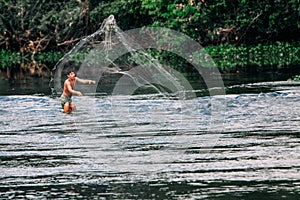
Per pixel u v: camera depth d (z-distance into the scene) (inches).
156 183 689.6
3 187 687.1
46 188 681.6
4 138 937.5
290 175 703.1
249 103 1167.6
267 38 2559.1
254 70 1775.3
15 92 1446.9
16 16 2733.8
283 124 979.9
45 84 1621.6
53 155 826.8
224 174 715.4
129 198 640.4
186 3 2459.4
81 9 2655.0
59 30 2691.9
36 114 1137.4
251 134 917.8
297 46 2454.5
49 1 2728.8
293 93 1257.4
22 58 2605.8
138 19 2642.7
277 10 2475.4
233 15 2509.8
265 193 643.5
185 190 661.3
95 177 720.3
